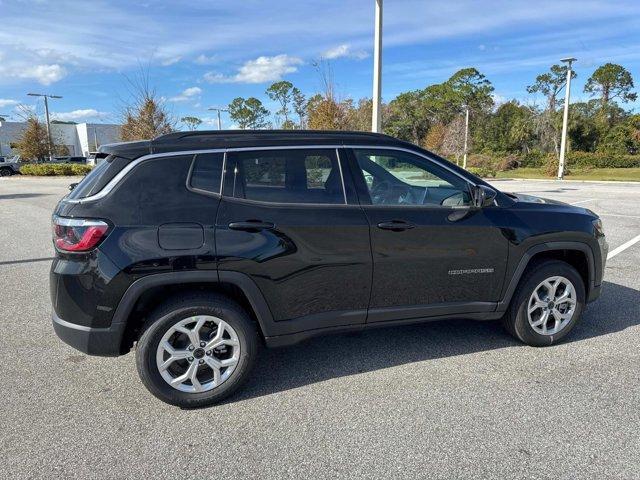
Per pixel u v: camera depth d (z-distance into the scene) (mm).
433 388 3303
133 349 4059
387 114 71938
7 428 2877
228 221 3035
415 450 2623
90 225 2877
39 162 44594
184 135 3225
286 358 3822
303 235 3164
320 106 18172
